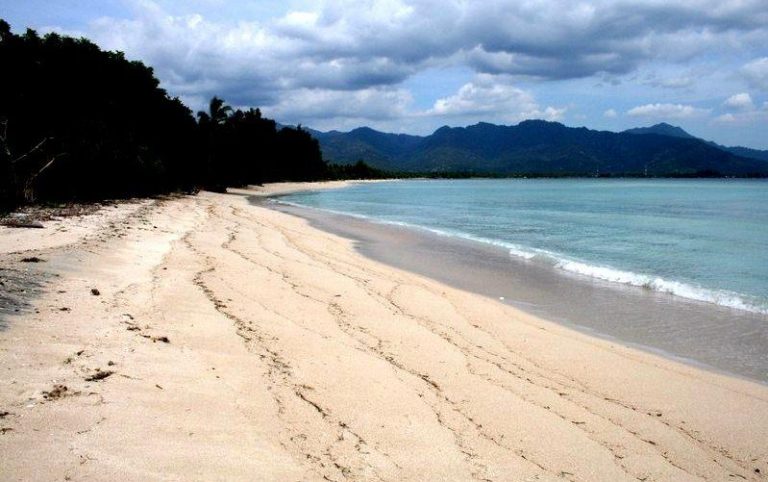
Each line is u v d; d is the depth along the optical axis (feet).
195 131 207.92
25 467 13.53
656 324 38.81
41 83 106.11
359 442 17.90
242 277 44.70
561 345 31.78
